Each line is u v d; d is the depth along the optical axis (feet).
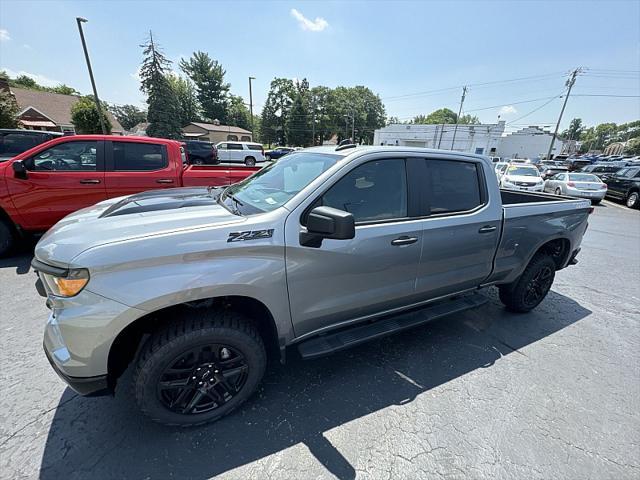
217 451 5.78
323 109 214.28
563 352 9.22
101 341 5.09
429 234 7.93
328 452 5.82
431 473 5.47
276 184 7.74
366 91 251.60
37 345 8.55
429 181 8.19
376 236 7.10
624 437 6.34
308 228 5.81
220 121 214.28
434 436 6.23
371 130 243.40
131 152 15.69
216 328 5.81
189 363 5.91
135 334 5.83
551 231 10.63
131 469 5.40
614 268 17.10
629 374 8.32
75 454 5.60
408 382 7.75
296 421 6.49
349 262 6.85
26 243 16.38
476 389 7.58
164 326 5.72
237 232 5.76
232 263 5.66
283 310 6.38
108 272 5.00
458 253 8.63
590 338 10.03
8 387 7.07
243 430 6.24
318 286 6.63
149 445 5.84
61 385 7.22
